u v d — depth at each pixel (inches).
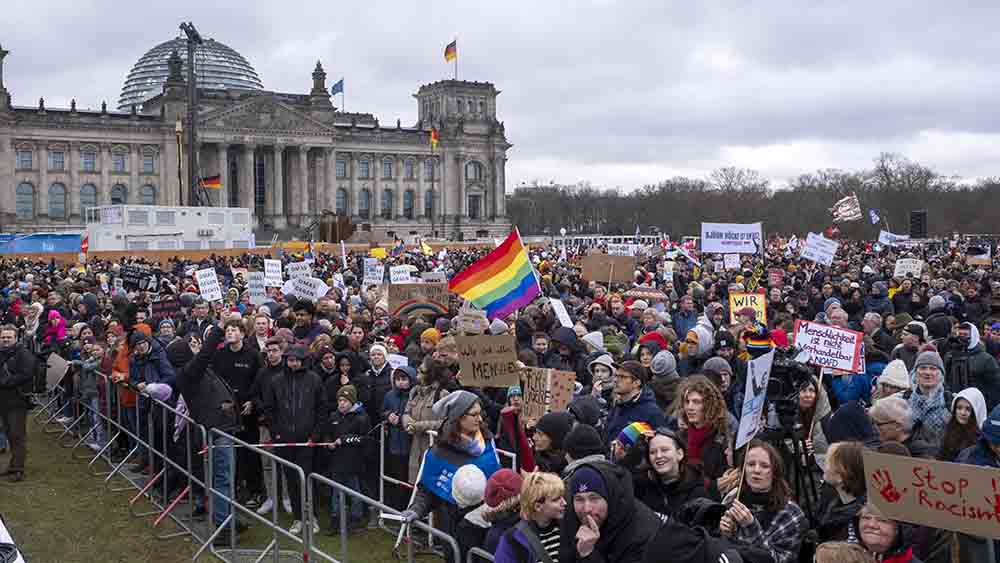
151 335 869.8
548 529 367.2
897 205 7421.3
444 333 874.8
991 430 414.0
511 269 828.6
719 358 639.1
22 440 866.8
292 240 6678.2
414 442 652.7
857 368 676.7
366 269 1697.8
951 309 1070.4
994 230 7308.1
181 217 4416.8
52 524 740.0
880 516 342.6
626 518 345.7
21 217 6643.7
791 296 1269.7
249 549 678.5
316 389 713.0
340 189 7805.1
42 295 1413.6
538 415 610.5
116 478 869.2
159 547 690.8
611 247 2738.7
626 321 1058.7
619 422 534.3
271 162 7440.9
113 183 6884.8
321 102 7618.1
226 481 692.7
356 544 682.2
